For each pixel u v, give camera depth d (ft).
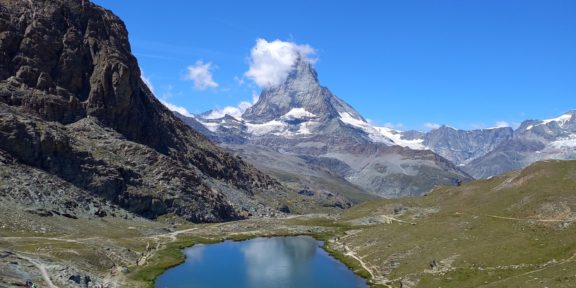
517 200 650.43
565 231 505.66
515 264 471.21
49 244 554.05
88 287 436.35
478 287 435.12
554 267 433.48
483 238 556.10
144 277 545.85
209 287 527.40
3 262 420.36
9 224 627.87
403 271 545.03
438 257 537.65
